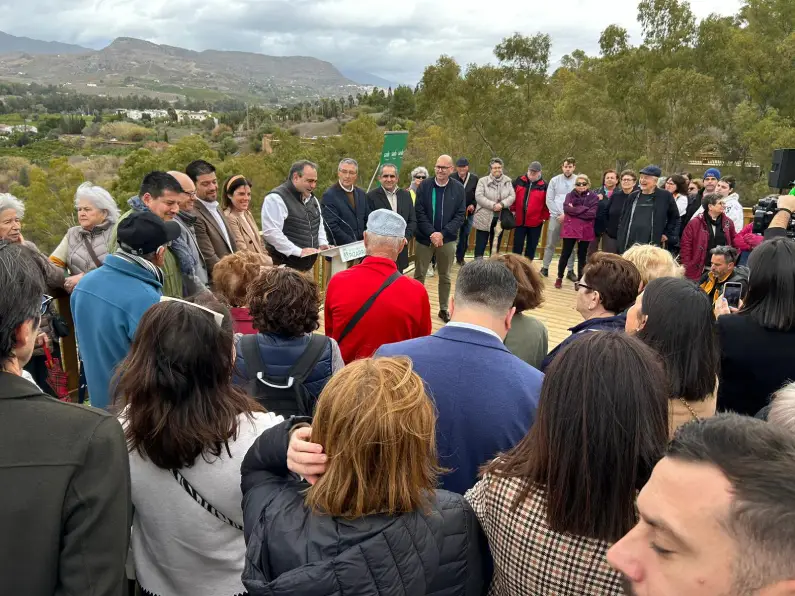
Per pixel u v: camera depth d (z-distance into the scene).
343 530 0.96
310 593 0.90
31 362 3.02
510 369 1.59
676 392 1.49
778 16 34.62
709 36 34.41
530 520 1.05
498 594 1.17
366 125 60.03
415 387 1.03
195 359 1.32
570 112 37.00
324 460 1.00
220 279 2.49
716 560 0.56
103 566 1.01
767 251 1.92
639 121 36.03
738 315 2.01
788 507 0.54
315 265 5.54
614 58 37.78
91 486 1.01
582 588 1.00
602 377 0.99
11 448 0.98
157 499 1.40
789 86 32.41
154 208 2.83
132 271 2.11
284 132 61.25
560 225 7.37
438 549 1.01
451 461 1.55
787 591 0.53
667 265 2.62
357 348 2.54
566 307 6.40
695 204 7.29
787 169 4.39
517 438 1.53
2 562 0.96
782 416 1.22
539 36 34.53
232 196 4.15
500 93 33.62
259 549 1.01
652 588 0.61
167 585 1.48
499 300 1.67
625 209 6.21
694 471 0.60
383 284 2.52
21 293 1.01
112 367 2.08
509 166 34.25
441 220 5.67
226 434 1.38
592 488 0.98
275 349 1.91
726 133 33.88
